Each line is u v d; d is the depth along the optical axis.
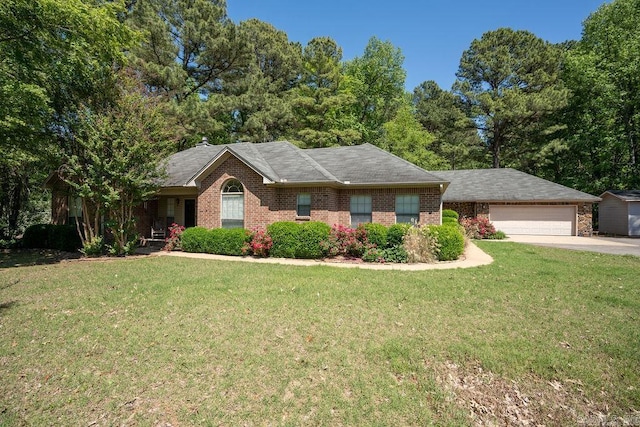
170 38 24.36
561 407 3.44
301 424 3.14
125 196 12.89
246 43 27.47
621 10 27.08
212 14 27.02
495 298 6.71
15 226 17.19
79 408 3.37
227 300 6.53
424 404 3.44
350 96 31.41
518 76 32.97
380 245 11.70
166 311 5.91
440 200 14.25
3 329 5.17
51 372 3.98
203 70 28.28
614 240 19.16
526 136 32.91
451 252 11.47
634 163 27.06
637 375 3.92
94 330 5.11
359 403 3.43
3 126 11.12
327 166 16.56
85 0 12.05
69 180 13.16
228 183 14.96
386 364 4.13
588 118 29.02
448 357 4.29
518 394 3.63
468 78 36.53
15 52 10.96
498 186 23.33
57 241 15.61
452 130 37.00
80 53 11.95
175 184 15.44
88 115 12.05
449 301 6.51
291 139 30.70
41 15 10.34
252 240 12.80
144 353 4.39
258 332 5.00
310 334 4.93
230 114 30.11
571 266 10.20
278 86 34.06
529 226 22.12
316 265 10.39
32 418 3.23
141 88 15.34
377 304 6.29
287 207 14.66
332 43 34.22
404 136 30.75
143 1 23.47
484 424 3.21
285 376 3.87
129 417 3.24
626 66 25.92
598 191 28.80
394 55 33.88
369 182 14.32
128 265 10.67
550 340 4.79
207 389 3.65
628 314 5.86
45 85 12.16
